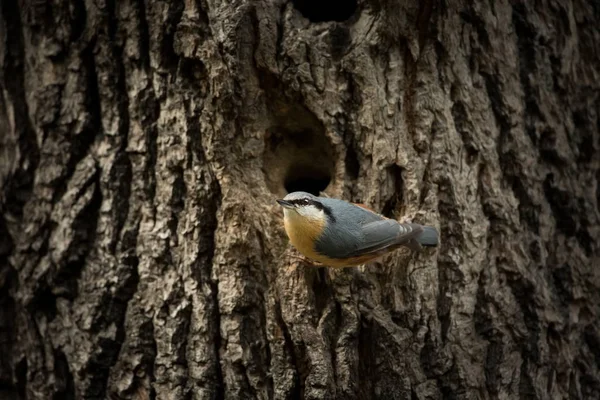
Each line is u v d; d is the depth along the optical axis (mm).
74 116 8328
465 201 8031
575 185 8742
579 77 8992
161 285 7926
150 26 8094
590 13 9078
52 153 8391
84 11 8383
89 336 8070
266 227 7891
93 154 8281
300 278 7730
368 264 7910
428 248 7891
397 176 7996
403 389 7586
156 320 7906
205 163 7969
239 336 7715
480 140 8164
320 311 7770
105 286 8047
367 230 7277
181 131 7992
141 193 8078
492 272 8148
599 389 8586
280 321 7723
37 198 8453
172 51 8078
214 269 7863
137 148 8102
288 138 8570
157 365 7875
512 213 8227
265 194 8031
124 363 7988
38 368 8352
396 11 7992
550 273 8562
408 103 8086
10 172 8617
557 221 8688
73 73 8367
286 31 7977
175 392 7789
